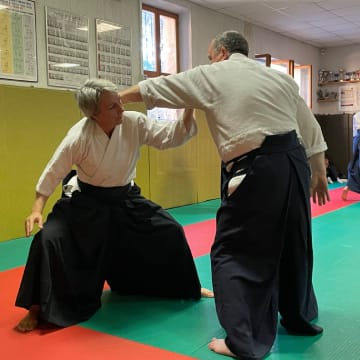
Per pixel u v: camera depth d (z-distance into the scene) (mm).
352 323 2230
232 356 1892
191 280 2576
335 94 11211
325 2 7543
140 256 2547
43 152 4852
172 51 7457
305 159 2031
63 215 2344
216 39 2195
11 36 4777
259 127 1910
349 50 10992
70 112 5113
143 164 6023
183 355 1916
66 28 5336
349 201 6605
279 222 1935
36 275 2223
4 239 4535
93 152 2287
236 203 1938
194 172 6852
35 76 5035
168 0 6930
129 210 2459
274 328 1955
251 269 1939
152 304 2557
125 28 6098
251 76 1979
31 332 2193
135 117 2424
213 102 1983
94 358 1909
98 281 2412
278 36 9695
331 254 3592
